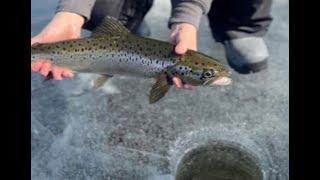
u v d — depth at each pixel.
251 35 1.14
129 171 0.99
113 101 1.10
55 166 0.99
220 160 1.00
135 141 1.03
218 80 0.81
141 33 1.16
